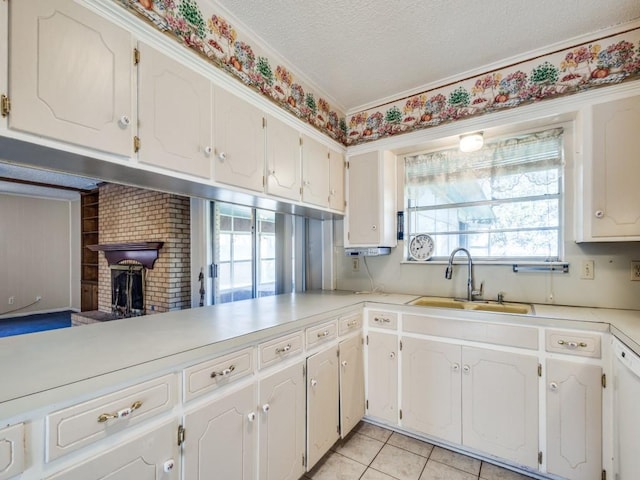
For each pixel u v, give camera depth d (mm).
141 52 1163
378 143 2475
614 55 1688
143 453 918
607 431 1462
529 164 2109
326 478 1653
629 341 1231
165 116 1237
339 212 2512
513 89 1974
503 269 2133
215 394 1146
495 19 1628
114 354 990
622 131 1648
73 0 972
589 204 1716
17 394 702
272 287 3229
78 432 784
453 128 2182
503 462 1747
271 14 1584
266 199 1831
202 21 1432
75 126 968
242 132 1616
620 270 1818
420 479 1646
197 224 3332
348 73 2131
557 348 1573
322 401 1721
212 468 1117
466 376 1800
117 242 4605
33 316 5848
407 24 1663
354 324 2066
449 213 2400
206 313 1703
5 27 832
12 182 4691
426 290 2436
